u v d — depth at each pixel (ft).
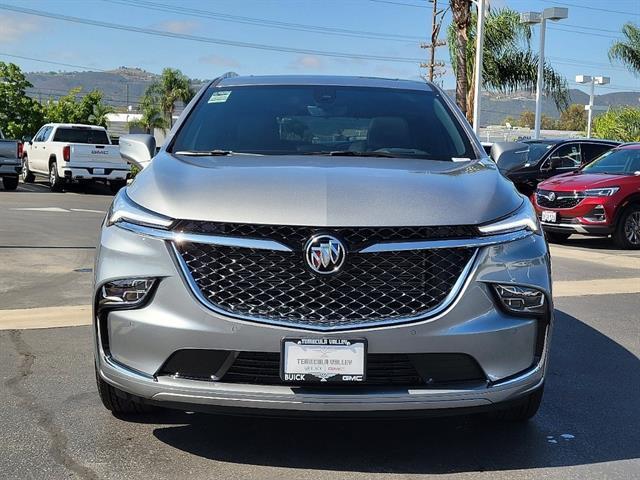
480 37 73.00
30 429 12.95
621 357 18.30
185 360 10.66
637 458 12.30
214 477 11.28
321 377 10.37
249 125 15.02
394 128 15.16
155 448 12.29
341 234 10.52
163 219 10.90
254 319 10.37
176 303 10.58
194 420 13.48
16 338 18.72
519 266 11.13
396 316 10.50
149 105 177.88
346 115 15.44
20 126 105.40
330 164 12.82
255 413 10.56
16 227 41.32
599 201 38.96
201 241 10.60
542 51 85.66
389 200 10.99
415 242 10.62
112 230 11.44
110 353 11.25
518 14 89.61
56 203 59.06
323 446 12.51
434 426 13.48
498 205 11.57
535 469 11.80
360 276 10.52
